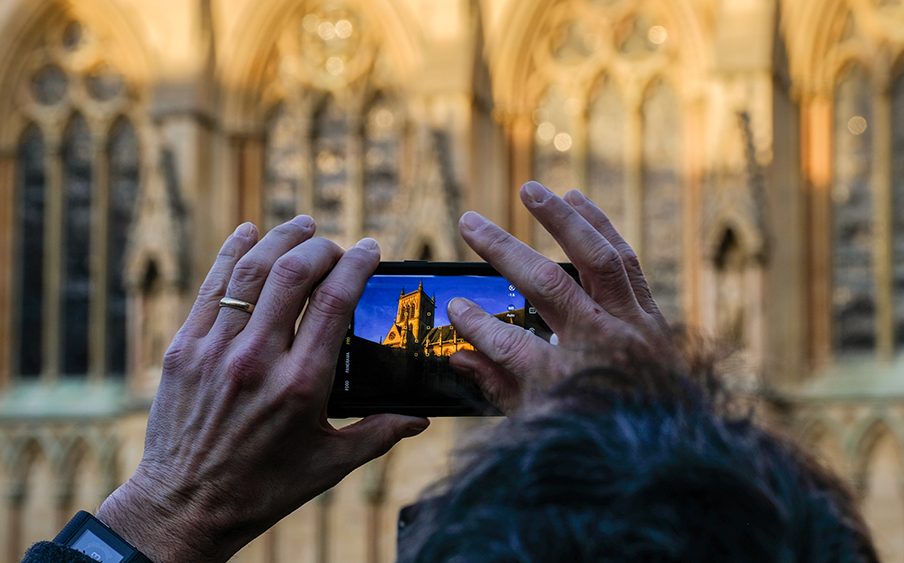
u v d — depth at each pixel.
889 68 18.58
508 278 1.83
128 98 22.06
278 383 1.71
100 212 22.17
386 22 20.69
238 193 21.11
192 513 1.71
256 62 21.30
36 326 22.59
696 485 0.81
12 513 21.45
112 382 21.92
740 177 17.52
